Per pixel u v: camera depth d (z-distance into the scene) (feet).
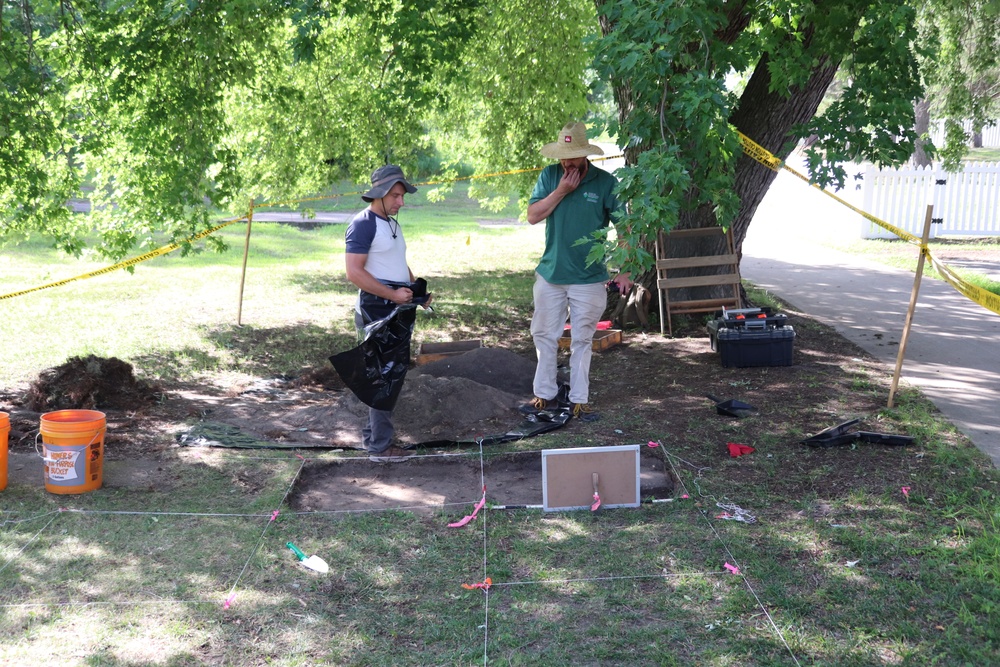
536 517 16.08
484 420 21.29
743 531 15.15
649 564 14.12
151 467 18.52
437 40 28.37
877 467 17.88
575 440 19.94
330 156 41.75
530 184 44.65
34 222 28.94
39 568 14.03
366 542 15.02
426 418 20.98
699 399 23.15
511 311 36.63
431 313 35.55
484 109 44.37
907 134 20.30
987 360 26.81
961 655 11.47
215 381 25.82
